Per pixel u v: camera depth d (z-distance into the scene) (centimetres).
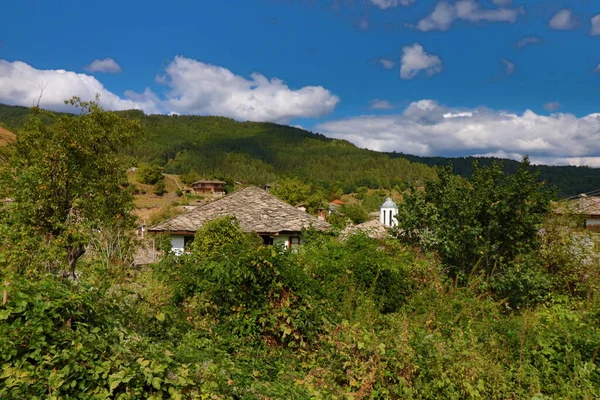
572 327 760
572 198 1422
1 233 1123
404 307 911
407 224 1341
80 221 1273
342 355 611
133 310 586
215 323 703
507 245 1236
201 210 1995
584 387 607
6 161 1359
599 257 1272
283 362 652
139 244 1590
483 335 751
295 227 1753
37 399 362
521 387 616
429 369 581
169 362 460
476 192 1262
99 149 1372
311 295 780
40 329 396
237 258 748
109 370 409
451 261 1285
